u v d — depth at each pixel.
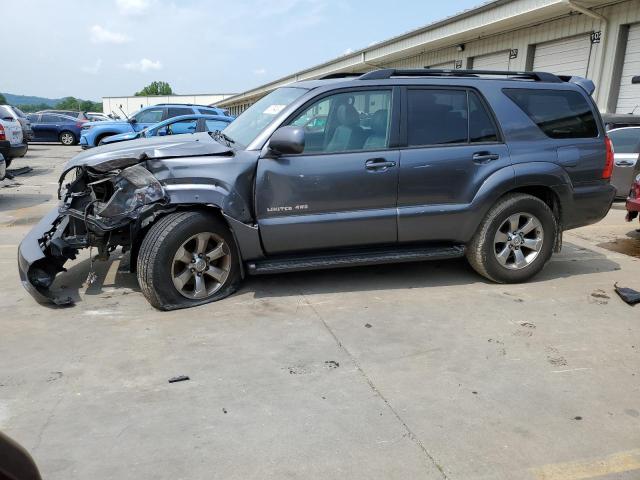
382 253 4.86
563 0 11.73
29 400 3.11
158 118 16.42
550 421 2.96
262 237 4.54
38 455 2.62
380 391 3.24
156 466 2.56
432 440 2.78
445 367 3.54
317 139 4.60
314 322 4.23
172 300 4.39
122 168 4.53
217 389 3.24
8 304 4.57
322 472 2.53
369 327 4.15
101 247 4.59
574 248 6.68
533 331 4.11
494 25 14.72
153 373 3.42
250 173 4.47
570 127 5.17
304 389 3.25
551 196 5.21
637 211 7.01
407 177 4.70
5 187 11.27
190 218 4.34
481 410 3.05
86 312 4.39
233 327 4.11
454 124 4.87
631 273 5.61
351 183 4.59
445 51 19.12
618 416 3.02
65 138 25.28
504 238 5.07
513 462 2.62
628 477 2.53
